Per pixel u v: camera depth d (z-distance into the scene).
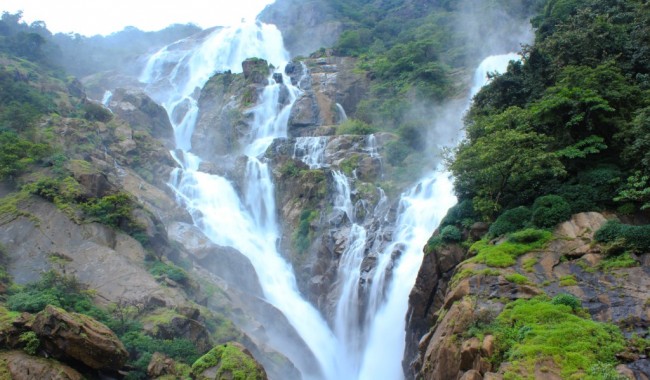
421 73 57.47
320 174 44.16
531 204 23.61
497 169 23.11
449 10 83.38
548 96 25.67
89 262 27.62
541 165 23.09
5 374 17.36
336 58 71.19
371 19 94.25
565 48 29.12
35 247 28.05
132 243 30.55
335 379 33.34
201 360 21.02
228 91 69.94
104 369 19.67
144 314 24.53
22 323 19.03
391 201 39.91
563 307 16.91
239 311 31.56
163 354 21.83
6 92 47.31
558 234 20.70
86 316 20.30
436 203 34.81
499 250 20.77
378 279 32.34
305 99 60.88
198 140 64.50
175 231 38.97
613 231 19.25
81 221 30.03
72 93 62.91
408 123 47.62
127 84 82.38
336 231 39.22
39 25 87.06
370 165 45.00
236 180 51.97
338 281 36.41
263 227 48.06
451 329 18.25
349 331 33.66
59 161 35.06
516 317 17.05
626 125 22.58
